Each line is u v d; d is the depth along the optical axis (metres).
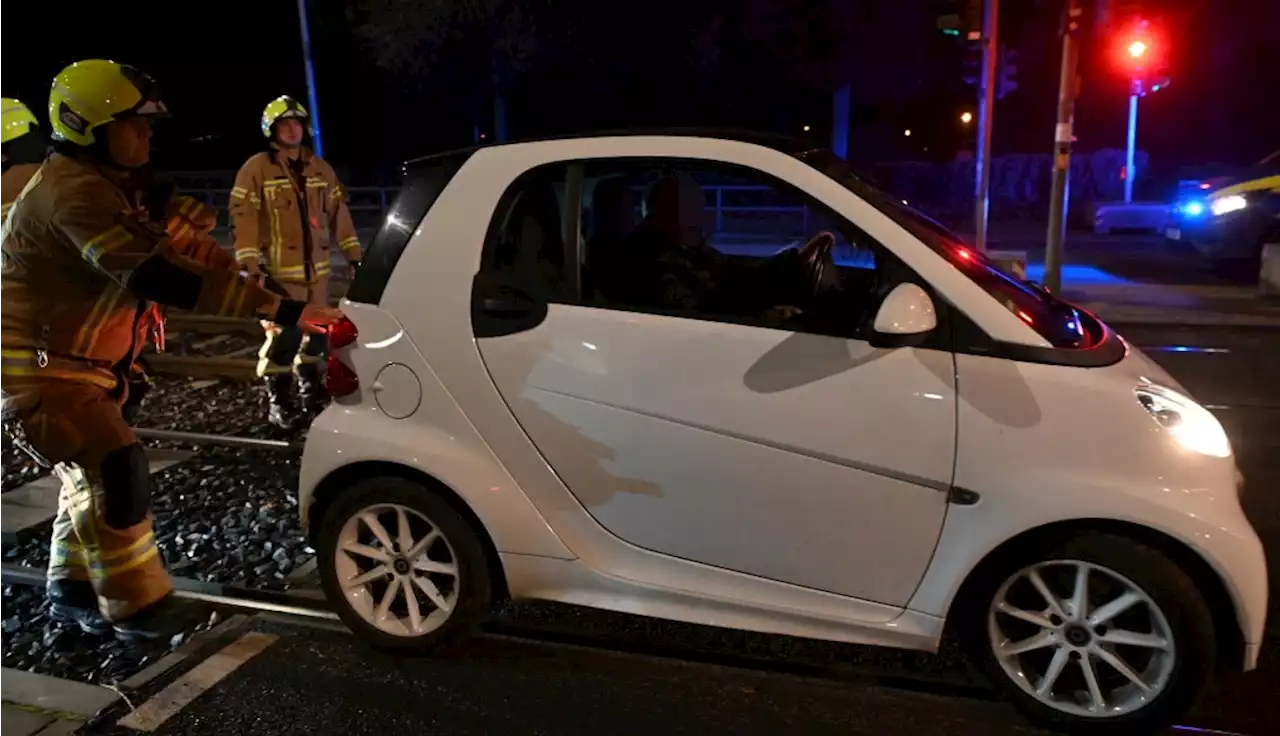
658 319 3.55
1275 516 5.22
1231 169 19.17
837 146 23.33
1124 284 13.16
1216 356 9.03
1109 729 3.33
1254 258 13.36
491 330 3.70
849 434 3.36
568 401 3.63
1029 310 3.41
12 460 6.51
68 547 4.14
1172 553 3.21
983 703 3.61
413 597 3.96
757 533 3.53
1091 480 3.17
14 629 4.38
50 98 3.66
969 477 3.27
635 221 3.94
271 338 6.85
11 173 4.84
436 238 3.78
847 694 3.68
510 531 3.73
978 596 3.42
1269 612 4.20
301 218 6.81
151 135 3.82
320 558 4.01
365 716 3.62
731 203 15.13
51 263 3.66
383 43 22.42
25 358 3.71
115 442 3.88
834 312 3.61
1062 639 3.35
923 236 3.41
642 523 3.65
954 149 30.42
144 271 3.49
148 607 4.11
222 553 5.03
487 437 3.72
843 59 21.56
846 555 3.46
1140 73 14.28
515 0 21.73
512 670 3.89
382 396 3.83
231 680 3.86
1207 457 3.20
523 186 3.74
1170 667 3.21
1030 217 24.48
